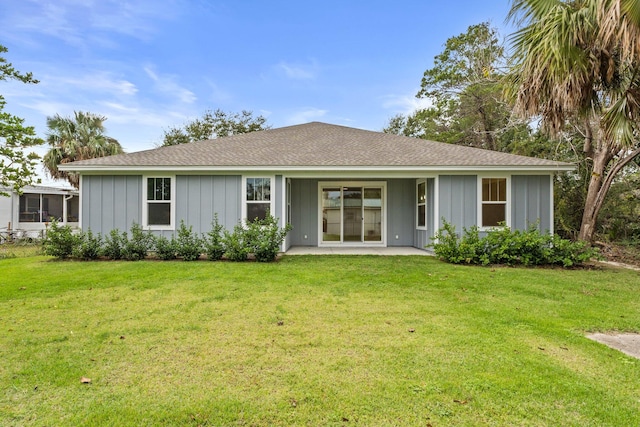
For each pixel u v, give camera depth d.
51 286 5.87
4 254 10.99
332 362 3.04
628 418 2.24
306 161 9.86
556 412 2.30
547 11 6.34
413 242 11.87
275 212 9.94
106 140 19.09
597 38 5.70
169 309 4.61
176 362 3.05
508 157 10.30
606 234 12.21
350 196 12.10
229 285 5.98
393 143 12.16
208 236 9.86
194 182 9.95
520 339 3.57
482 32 18.78
